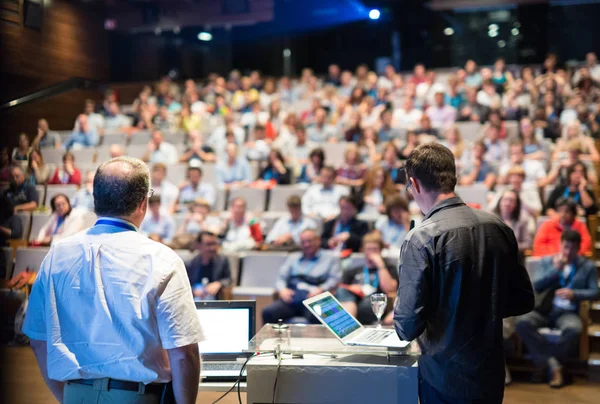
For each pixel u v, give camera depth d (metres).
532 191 6.11
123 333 1.74
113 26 10.63
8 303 5.47
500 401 2.00
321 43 14.23
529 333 4.57
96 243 1.80
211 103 10.92
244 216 6.16
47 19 7.23
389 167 6.91
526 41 12.73
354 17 13.40
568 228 5.09
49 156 7.41
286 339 2.22
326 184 6.64
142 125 9.73
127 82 11.66
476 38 13.11
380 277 4.65
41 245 6.02
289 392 2.02
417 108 9.82
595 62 10.46
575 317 4.57
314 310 2.14
